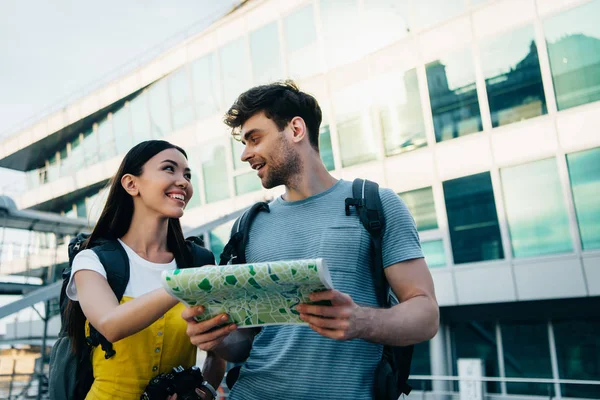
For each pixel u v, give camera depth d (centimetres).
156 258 207
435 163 926
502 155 862
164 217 207
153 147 205
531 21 855
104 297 171
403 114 972
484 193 873
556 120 819
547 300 809
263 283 122
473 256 872
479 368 816
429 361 907
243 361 194
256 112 189
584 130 793
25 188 1923
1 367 1658
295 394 168
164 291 151
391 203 178
